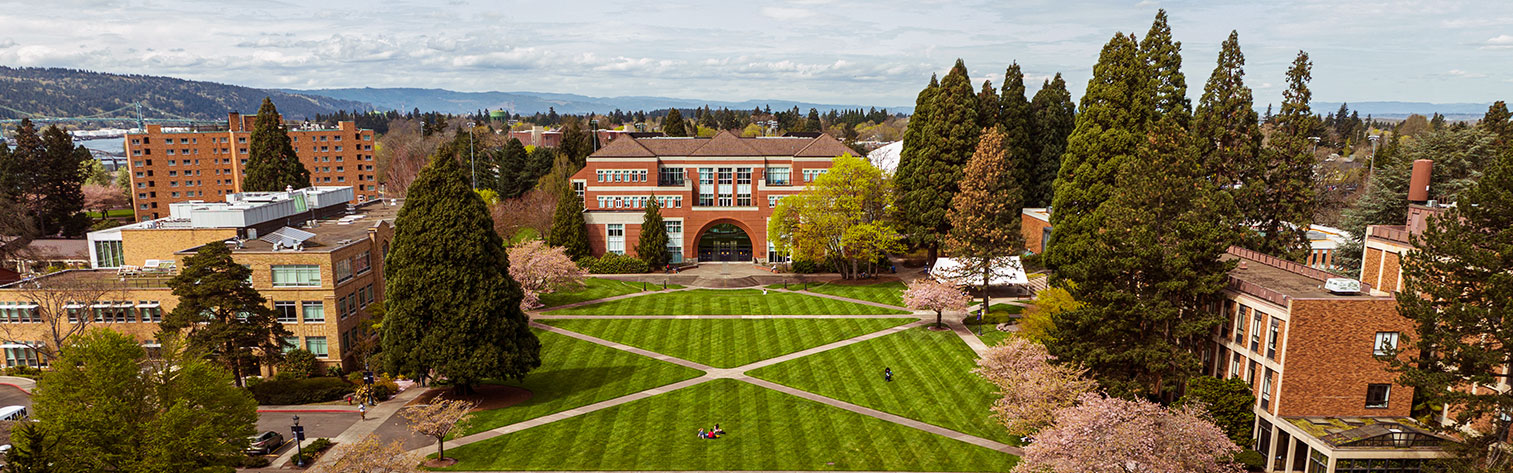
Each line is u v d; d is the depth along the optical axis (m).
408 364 53.31
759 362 65.31
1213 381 45.44
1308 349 42.66
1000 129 97.69
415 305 52.84
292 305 61.97
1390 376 43.16
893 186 99.56
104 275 66.69
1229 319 48.34
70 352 37.53
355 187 176.38
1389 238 47.62
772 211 109.81
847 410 54.09
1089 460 36.88
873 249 93.94
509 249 88.88
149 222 73.38
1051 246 75.69
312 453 46.66
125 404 37.09
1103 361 47.56
